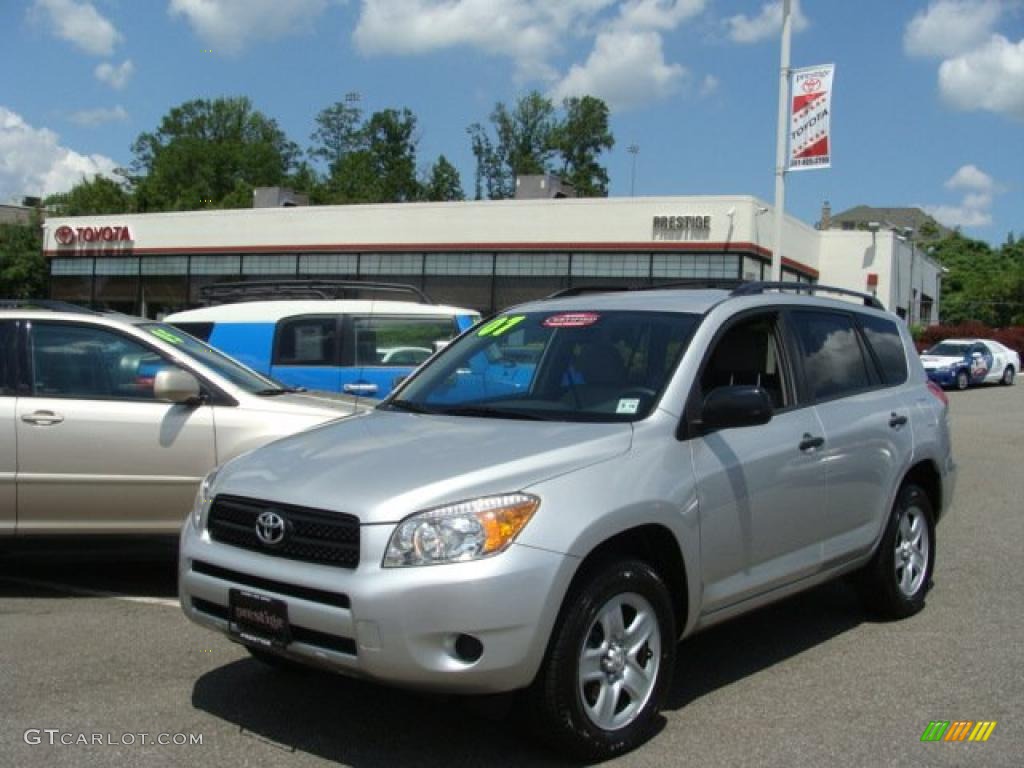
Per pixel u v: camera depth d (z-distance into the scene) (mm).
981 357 31062
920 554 6117
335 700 4570
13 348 6289
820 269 39781
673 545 4242
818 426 5148
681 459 4305
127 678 4848
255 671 4945
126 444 6176
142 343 6465
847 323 5891
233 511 4098
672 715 4441
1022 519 9164
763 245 33000
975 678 4934
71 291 44344
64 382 6305
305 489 3908
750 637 5617
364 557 3641
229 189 85000
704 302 5020
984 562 7453
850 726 4316
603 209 33406
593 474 3967
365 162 86438
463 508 3672
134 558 6879
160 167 84312
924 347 42281
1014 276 72875
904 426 5852
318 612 3678
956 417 20375
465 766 3896
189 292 41438
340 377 10047
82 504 6188
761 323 5164
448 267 36188
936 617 6023
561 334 5043
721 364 4793
